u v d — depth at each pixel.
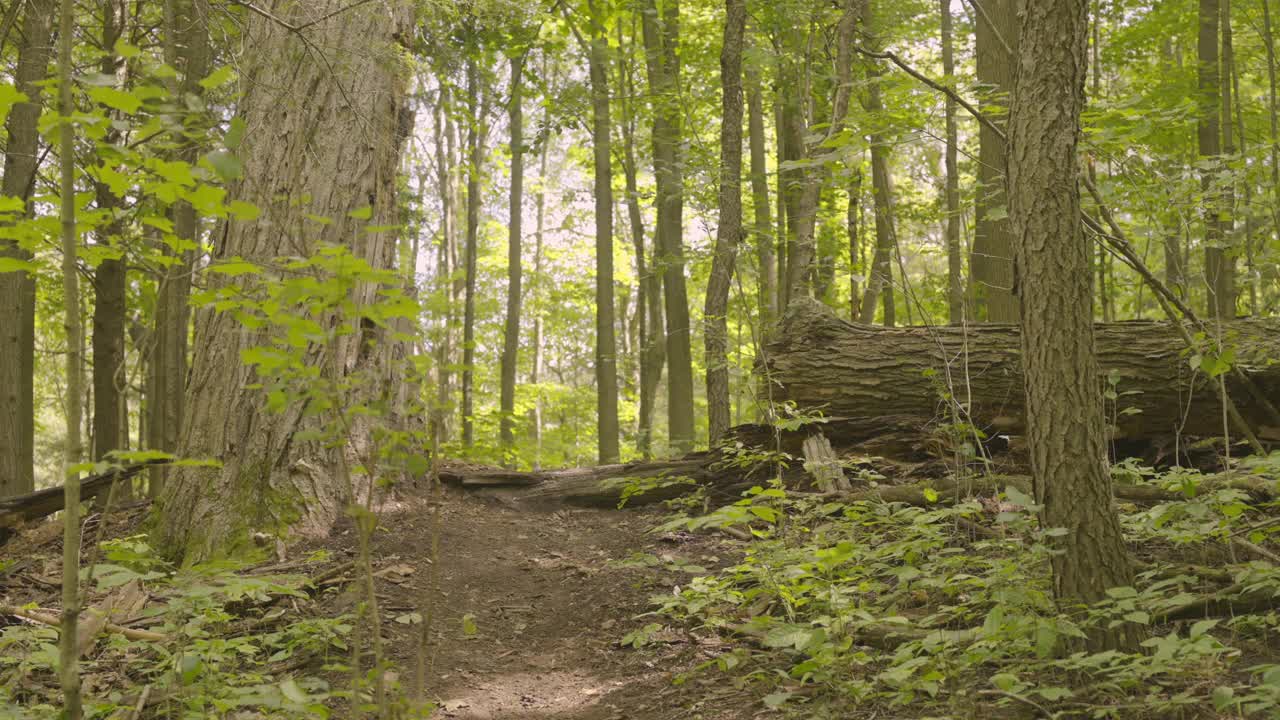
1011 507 4.98
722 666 3.75
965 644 3.58
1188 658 2.76
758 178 9.19
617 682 4.23
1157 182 4.79
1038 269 3.37
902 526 4.94
